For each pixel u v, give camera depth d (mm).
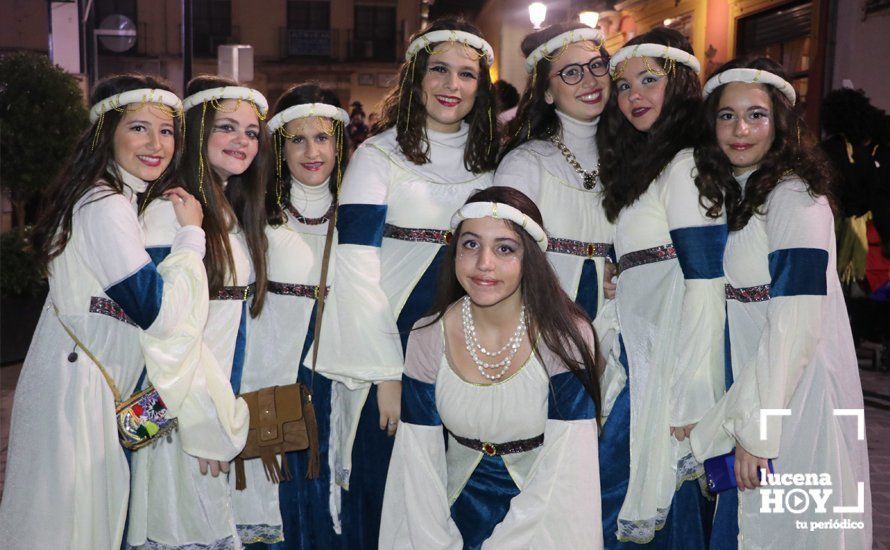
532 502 2506
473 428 2637
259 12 30250
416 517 2590
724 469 2803
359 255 3020
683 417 2857
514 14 16500
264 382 3143
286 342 3164
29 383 2695
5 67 6938
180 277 2682
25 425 2668
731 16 10711
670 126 2994
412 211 3102
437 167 3160
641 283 3012
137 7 26672
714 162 2848
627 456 2980
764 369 2678
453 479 2768
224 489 2939
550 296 2523
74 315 2686
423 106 3139
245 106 3012
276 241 3193
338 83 30953
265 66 30500
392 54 30922
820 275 2674
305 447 3025
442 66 3088
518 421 2594
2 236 6734
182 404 2752
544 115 3246
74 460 2611
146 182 2879
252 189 3104
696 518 2975
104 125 2754
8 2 11039
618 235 3100
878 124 6492
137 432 2715
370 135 3332
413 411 2629
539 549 2486
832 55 8836
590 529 2504
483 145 3236
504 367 2570
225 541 2934
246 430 2914
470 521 2725
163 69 27062
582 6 14781
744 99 2791
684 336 2855
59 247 2682
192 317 2701
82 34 12242
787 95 2828
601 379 2939
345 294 3002
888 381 6570
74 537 2613
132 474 2861
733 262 2900
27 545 2588
